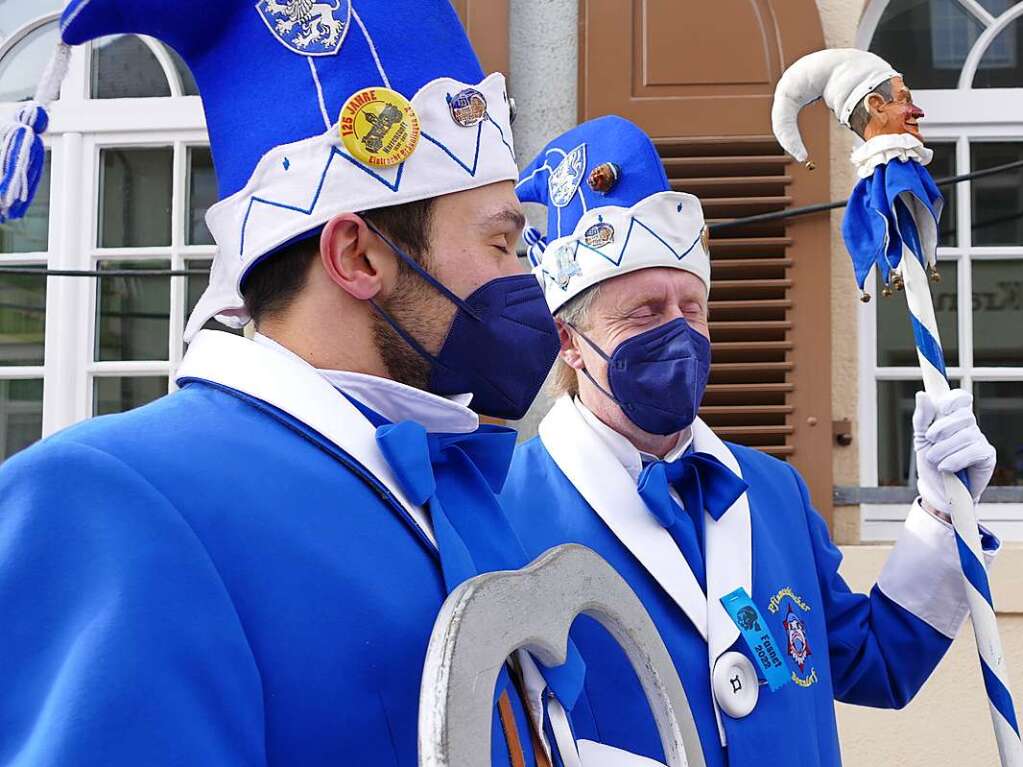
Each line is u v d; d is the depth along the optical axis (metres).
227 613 1.25
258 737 1.24
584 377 2.63
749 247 4.05
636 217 2.57
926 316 2.60
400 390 1.56
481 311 1.62
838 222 4.18
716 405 4.02
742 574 2.45
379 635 1.35
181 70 4.55
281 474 1.39
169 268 4.48
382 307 1.58
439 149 1.60
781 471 2.82
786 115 2.77
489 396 1.66
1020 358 4.30
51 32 4.58
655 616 2.38
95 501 1.23
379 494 1.46
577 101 4.14
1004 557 3.87
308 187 1.55
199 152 4.53
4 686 1.17
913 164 2.63
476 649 1.27
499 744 1.41
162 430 1.38
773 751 2.31
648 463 2.58
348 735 1.30
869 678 2.72
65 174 4.50
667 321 2.55
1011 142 4.35
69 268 4.47
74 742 1.12
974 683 3.88
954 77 4.37
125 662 1.16
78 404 4.44
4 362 4.50
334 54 1.58
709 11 4.10
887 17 4.39
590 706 2.29
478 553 1.57
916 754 3.88
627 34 4.11
